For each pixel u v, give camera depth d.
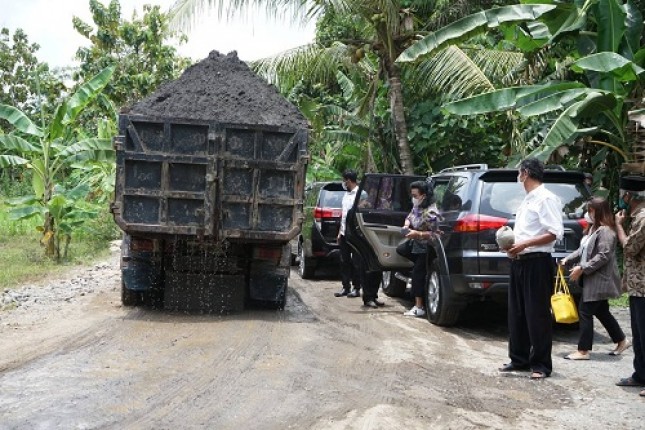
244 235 9.12
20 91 39.78
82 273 13.73
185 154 9.03
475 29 12.48
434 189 10.41
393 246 10.68
